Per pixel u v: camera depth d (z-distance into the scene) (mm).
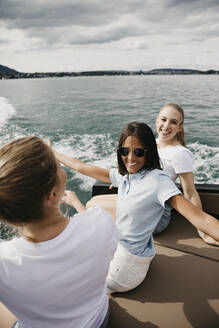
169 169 2002
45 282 703
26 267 685
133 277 1390
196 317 1343
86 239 747
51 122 14898
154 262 1755
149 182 1232
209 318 1338
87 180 6988
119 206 1351
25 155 613
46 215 679
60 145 10344
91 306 861
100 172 1855
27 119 15648
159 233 2043
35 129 13172
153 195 1207
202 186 2205
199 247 1879
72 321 815
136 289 1524
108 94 27828
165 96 25125
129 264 1355
